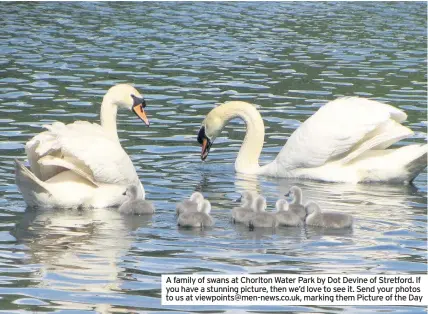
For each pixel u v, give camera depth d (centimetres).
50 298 1080
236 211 1395
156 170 1745
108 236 1311
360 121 1716
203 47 3127
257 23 3703
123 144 1923
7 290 1101
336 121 1731
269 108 2291
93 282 1132
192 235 1326
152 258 1216
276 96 2427
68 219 1393
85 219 1395
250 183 1706
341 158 1752
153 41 3216
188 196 1562
